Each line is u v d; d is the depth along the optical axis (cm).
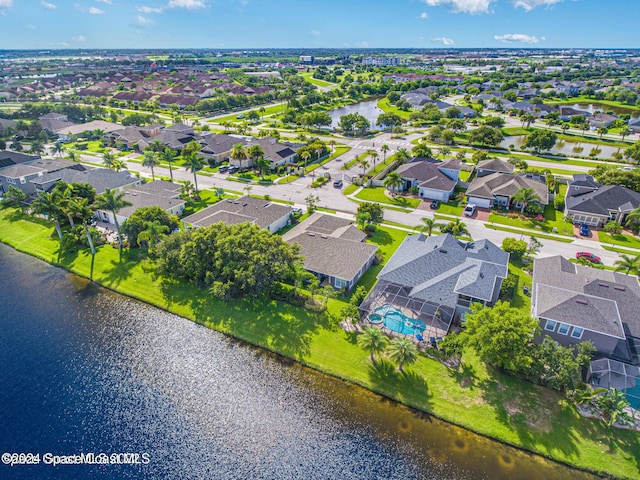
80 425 3728
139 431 3666
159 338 4791
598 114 17262
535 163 11412
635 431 3503
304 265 5594
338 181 9462
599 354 4169
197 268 5400
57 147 12031
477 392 3919
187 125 15250
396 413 3797
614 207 7456
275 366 4359
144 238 6203
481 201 8269
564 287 4850
